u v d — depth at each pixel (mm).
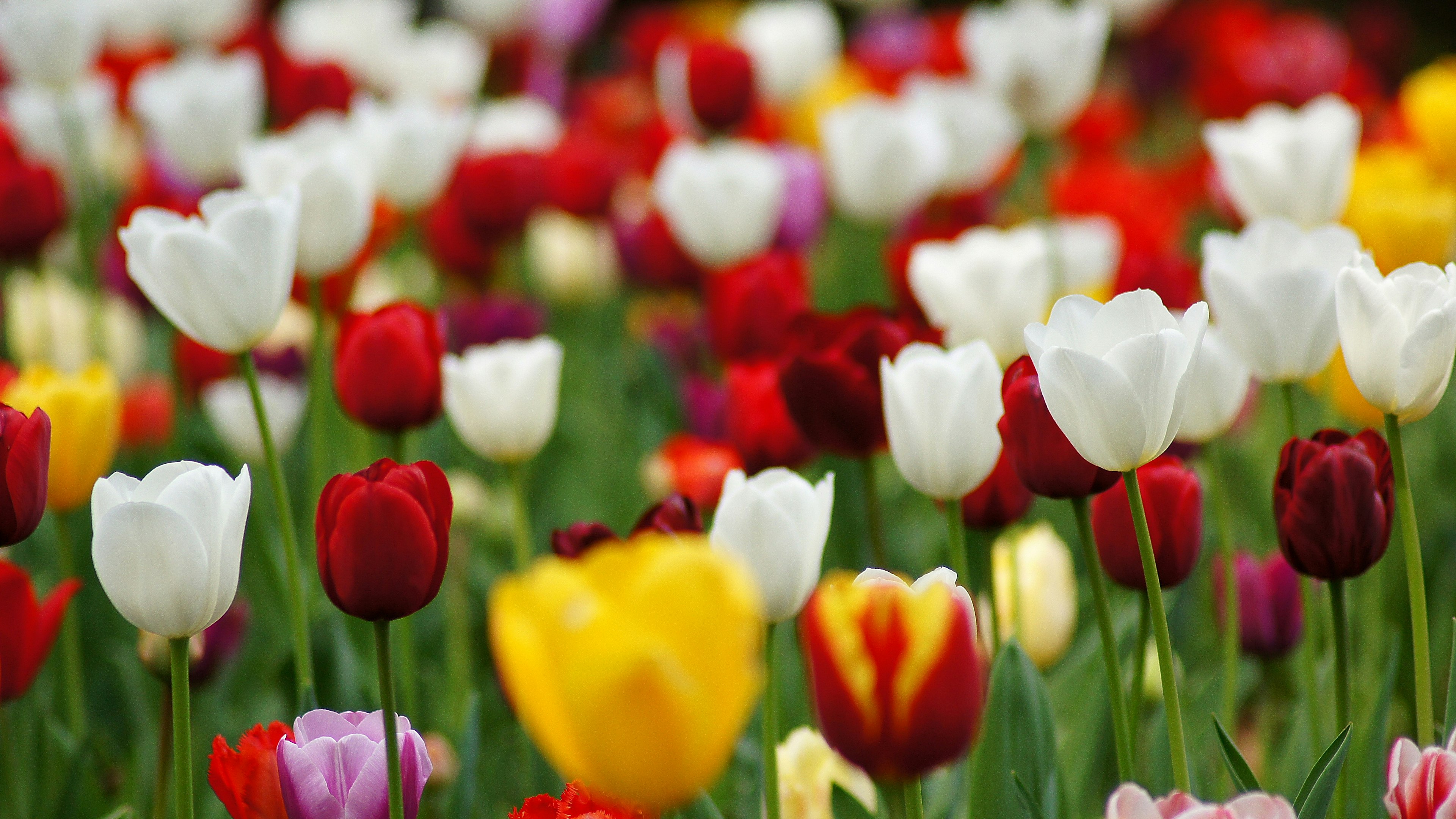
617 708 1985
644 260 3721
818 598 2090
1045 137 4797
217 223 2271
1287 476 2174
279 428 2797
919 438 2230
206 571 2152
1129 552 2213
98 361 3236
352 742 2160
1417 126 3680
